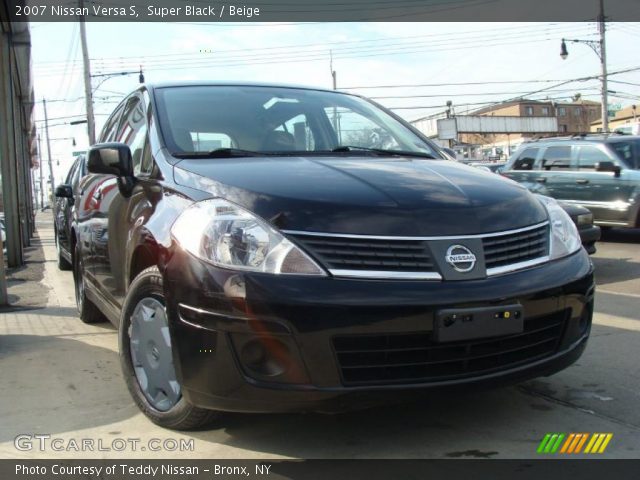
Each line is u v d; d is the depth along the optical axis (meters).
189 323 2.74
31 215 19.33
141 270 3.45
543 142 12.37
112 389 3.90
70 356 4.61
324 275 2.66
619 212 10.91
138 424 3.31
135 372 3.38
